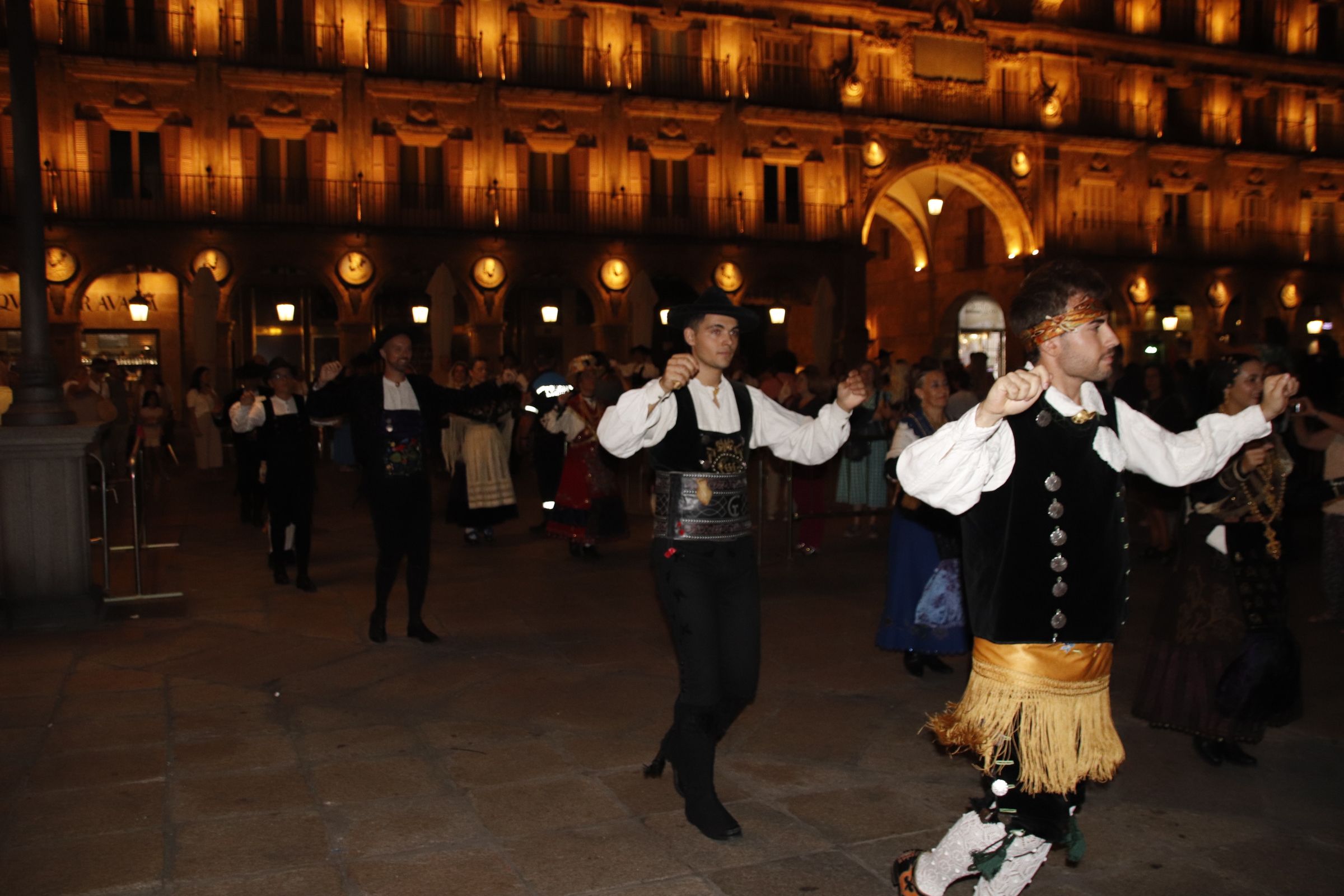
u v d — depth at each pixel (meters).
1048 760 2.80
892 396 14.32
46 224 22.58
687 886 3.57
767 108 27.36
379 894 3.51
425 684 5.93
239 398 12.06
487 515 10.73
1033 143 30.22
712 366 3.99
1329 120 34.41
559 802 4.27
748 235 27.72
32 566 7.19
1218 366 4.73
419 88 24.97
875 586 8.80
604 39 26.45
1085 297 2.79
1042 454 2.82
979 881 3.09
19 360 7.42
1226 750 4.77
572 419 9.84
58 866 3.69
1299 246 33.78
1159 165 31.89
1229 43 32.53
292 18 24.41
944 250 33.72
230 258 23.95
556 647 6.75
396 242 25.06
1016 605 2.82
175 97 23.61
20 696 5.64
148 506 14.42
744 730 5.18
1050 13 30.27
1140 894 3.55
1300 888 3.59
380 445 6.72
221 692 5.76
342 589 8.55
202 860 3.75
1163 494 8.47
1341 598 6.88
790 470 9.88
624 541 11.12
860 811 4.20
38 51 22.48
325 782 4.47
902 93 29.03
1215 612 4.64
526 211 26.03
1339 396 6.92
